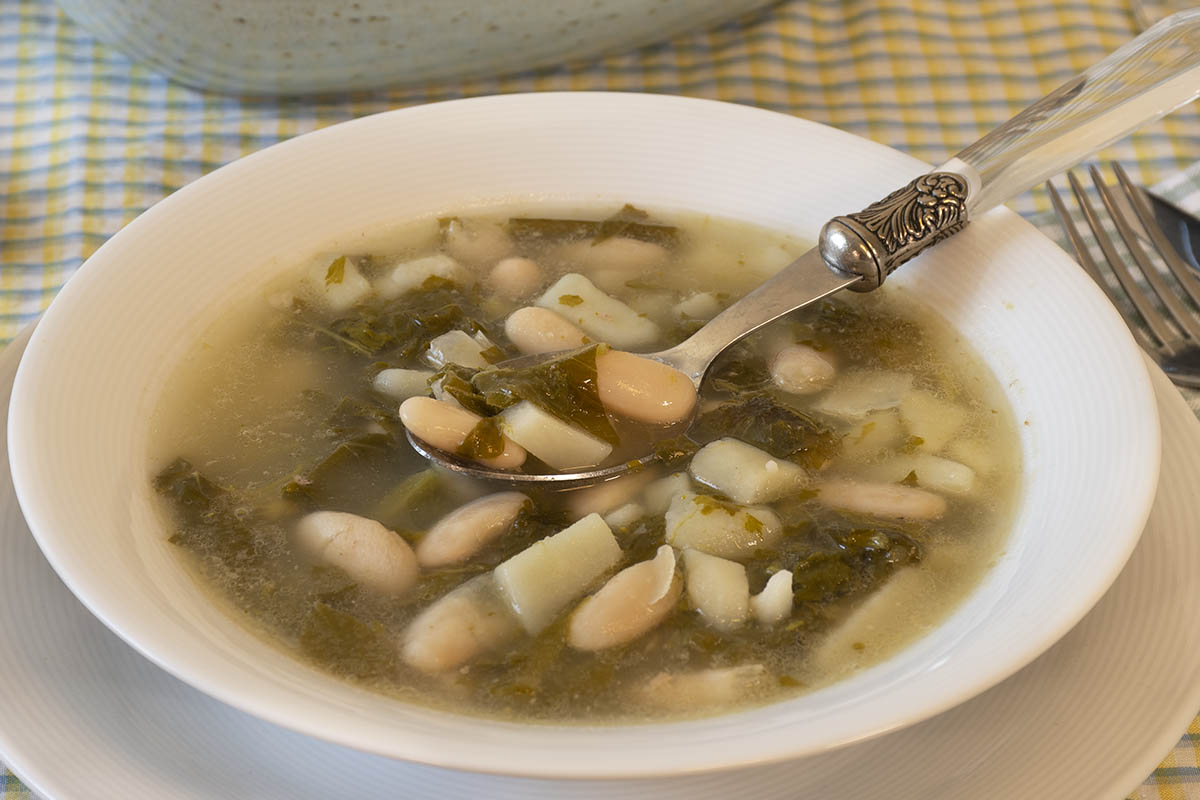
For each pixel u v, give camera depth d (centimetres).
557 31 56
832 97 59
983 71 60
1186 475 40
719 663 37
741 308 44
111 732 36
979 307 43
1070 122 44
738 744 33
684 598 38
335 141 46
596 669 37
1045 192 53
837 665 37
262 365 43
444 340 43
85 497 37
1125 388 39
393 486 40
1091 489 38
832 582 38
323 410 42
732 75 59
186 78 56
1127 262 49
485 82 58
